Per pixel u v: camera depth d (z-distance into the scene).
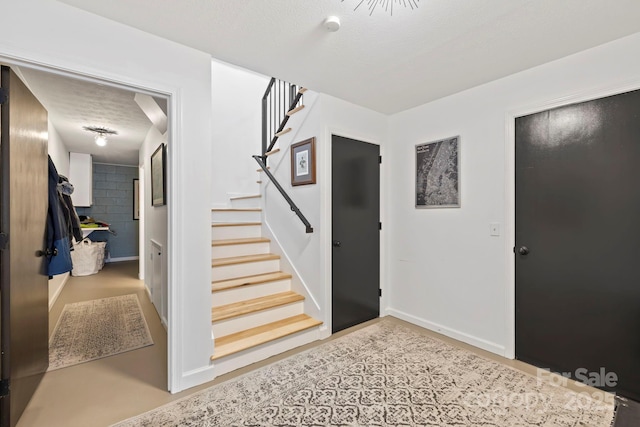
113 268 5.87
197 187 1.99
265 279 2.93
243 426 1.60
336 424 1.62
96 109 3.15
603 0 1.50
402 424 1.62
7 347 1.56
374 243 3.18
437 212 2.84
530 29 1.76
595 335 1.97
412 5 1.55
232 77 4.48
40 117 2.00
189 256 1.96
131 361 2.31
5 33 1.40
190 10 1.60
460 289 2.66
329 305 2.76
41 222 2.02
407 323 3.07
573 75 2.04
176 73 1.91
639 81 1.79
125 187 6.76
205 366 2.03
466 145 2.62
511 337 2.33
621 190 1.87
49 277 2.35
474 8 1.57
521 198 2.29
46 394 1.89
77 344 2.59
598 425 1.60
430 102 2.90
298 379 2.04
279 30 1.78
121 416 1.68
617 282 1.88
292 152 3.10
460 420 1.64
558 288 2.12
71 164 5.32
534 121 2.22
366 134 3.08
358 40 1.88
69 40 1.55
